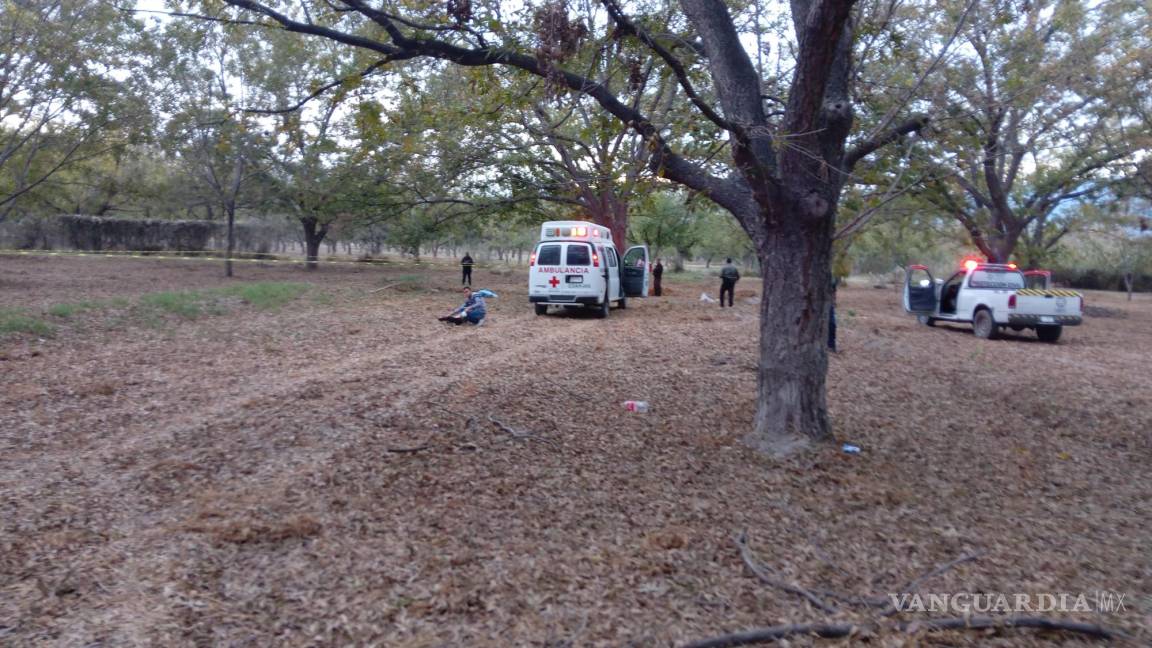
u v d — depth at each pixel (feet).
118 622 13.58
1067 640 14.05
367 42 25.03
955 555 17.94
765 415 25.58
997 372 42.98
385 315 59.11
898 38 28.37
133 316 49.24
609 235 71.26
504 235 183.21
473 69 27.30
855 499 21.21
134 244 116.37
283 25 24.93
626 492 21.16
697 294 98.37
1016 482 23.61
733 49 24.58
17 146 72.49
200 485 20.48
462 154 75.20
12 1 65.62
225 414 27.50
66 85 68.74
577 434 26.45
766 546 18.01
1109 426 30.73
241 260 108.27
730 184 25.29
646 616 14.55
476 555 16.85
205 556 16.25
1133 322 82.99
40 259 109.81
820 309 25.11
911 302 69.00
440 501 19.88
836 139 24.08
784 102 28.32
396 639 13.44
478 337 49.52
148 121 74.79
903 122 28.27
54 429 24.95
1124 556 18.11
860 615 14.78
